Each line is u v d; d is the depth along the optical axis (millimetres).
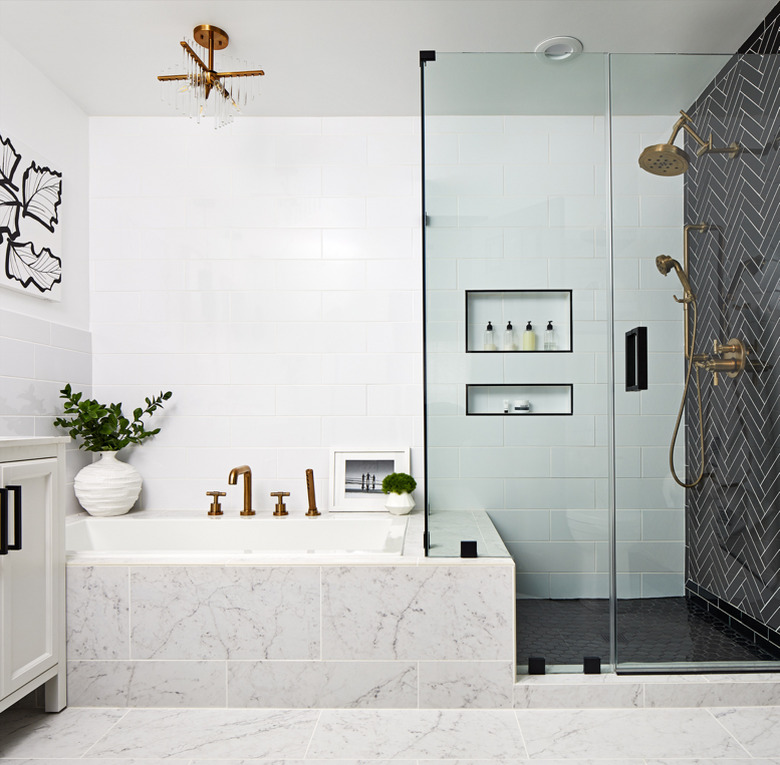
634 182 2361
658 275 2359
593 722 2156
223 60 2861
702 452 2354
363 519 3139
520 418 2375
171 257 3402
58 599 2256
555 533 2361
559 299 2369
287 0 2432
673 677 2301
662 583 2344
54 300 3010
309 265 3400
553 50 2811
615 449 2348
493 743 2027
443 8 2492
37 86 2922
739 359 2369
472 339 2385
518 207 2377
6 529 1902
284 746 2021
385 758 1946
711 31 2660
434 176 2385
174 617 2307
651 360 2354
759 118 2393
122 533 3082
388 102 3266
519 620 2352
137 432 3299
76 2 2441
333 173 3412
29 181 2805
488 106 2379
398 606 2285
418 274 3389
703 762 1904
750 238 2385
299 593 2297
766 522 2367
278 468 3387
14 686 1980
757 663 2342
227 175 3410
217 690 2295
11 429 2686
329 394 3391
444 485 2375
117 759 1944
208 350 3400
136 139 3404
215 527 3125
